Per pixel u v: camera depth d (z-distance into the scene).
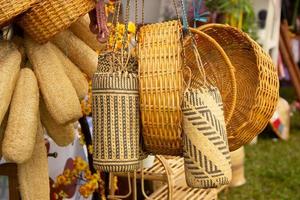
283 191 3.97
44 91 1.61
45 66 1.63
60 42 1.76
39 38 1.62
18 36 1.69
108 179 2.58
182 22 1.77
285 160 4.64
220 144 1.44
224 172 1.44
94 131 1.52
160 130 1.50
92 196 2.81
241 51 1.78
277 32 5.32
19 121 1.53
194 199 2.59
